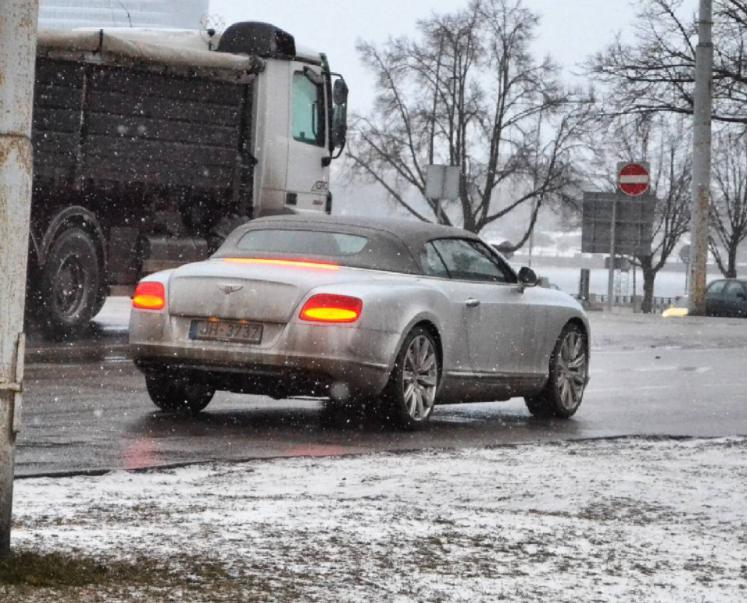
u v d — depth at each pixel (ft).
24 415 38.47
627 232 133.08
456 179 116.98
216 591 16.79
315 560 18.75
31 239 64.13
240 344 37.35
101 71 64.28
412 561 19.11
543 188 250.16
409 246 40.47
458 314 40.60
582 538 21.77
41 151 62.95
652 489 28.27
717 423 43.57
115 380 48.29
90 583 16.87
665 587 18.61
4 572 17.03
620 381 57.47
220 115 69.56
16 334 17.78
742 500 27.25
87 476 28.14
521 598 17.39
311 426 39.09
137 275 69.10
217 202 70.69
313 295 37.19
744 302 174.70
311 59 73.72
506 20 252.62
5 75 17.80
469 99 253.03
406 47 255.09
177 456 32.12
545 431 40.68
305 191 73.46
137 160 66.33
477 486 28.09
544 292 44.98
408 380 38.93
